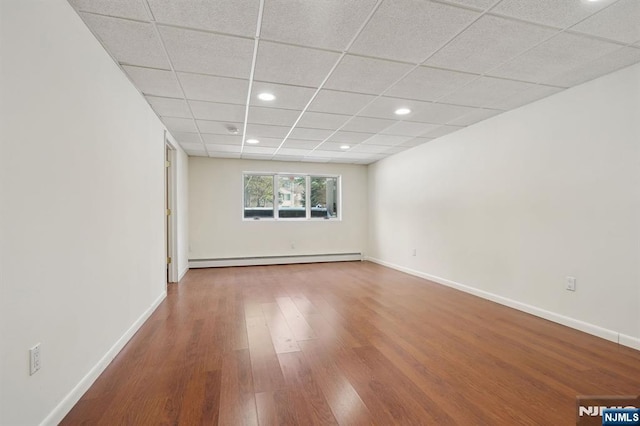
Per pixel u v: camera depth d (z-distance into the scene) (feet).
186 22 6.25
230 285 15.29
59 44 5.33
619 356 7.56
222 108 11.18
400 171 19.04
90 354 6.36
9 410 4.12
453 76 8.77
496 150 12.16
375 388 6.21
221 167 20.68
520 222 11.16
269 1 5.65
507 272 11.70
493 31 6.63
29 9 4.59
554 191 9.96
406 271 18.43
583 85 9.17
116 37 6.72
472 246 13.43
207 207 20.38
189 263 19.75
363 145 17.21
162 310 11.32
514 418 5.28
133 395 5.97
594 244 8.87
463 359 7.46
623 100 8.22
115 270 7.70
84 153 6.17
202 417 5.31
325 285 15.29
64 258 5.44
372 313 10.94
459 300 12.56
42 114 4.88
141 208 9.84
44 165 4.92
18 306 4.32
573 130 9.43
